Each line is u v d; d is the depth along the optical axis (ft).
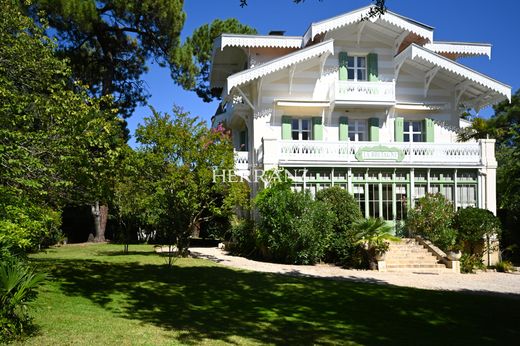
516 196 72.74
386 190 73.67
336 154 72.38
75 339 23.61
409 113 81.66
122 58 113.29
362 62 81.56
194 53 132.46
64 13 85.81
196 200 58.08
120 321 28.45
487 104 83.46
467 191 74.84
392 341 26.27
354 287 44.57
